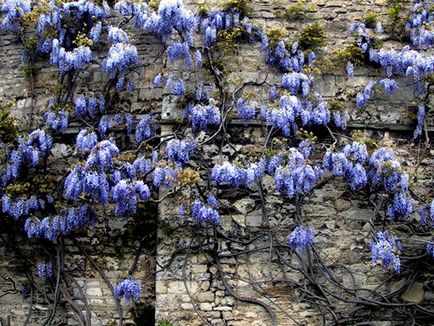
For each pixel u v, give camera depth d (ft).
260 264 14.20
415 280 14.19
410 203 13.93
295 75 14.62
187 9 15.17
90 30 15.74
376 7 15.35
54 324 14.84
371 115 14.76
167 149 14.11
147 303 14.65
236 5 14.99
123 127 15.24
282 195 14.38
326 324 14.02
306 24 15.23
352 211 14.40
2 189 14.80
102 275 14.79
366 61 15.03
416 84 14.85
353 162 14.11
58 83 15.90
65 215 14.62
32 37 16.21
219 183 14.33
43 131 15.17
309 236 13.76
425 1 15.23
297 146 14.51
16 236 15.38
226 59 14.89
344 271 14.23
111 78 15.34
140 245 14.82
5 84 16.33
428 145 14.71
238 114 14.57
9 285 15.30
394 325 14.07
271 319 13.98
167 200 14.35
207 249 14.21
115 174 14.05
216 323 13.97
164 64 14.92
